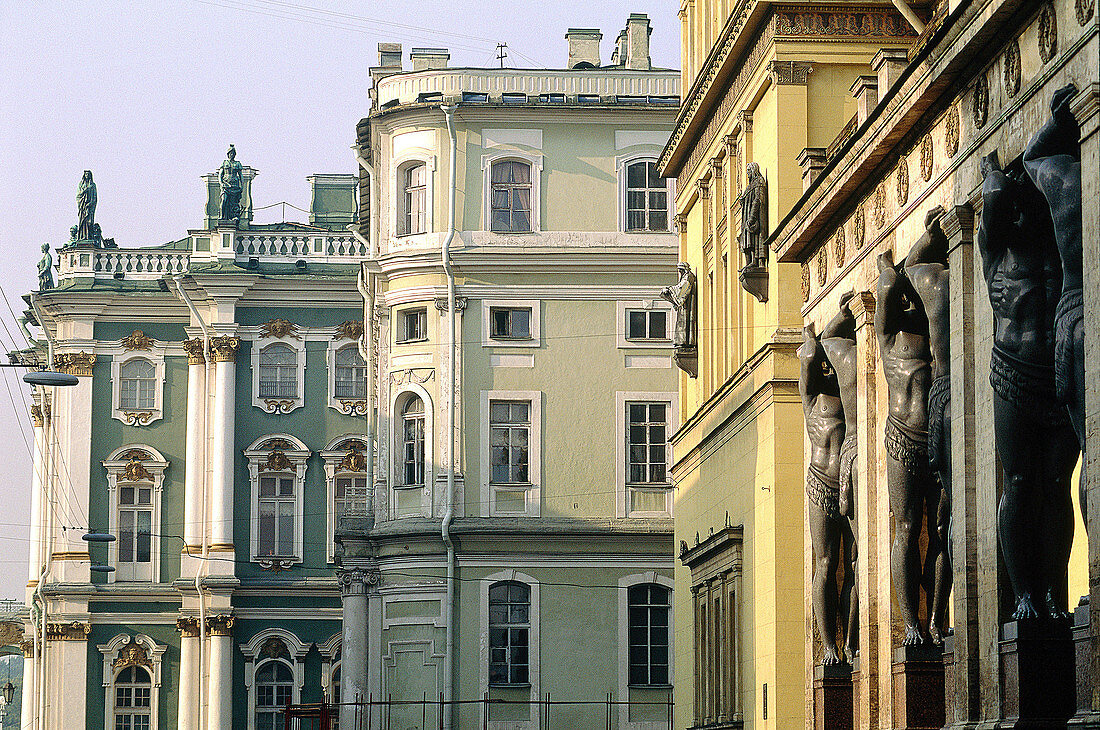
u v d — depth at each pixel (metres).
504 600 61.84
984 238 22.38
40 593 82.31
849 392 31.81
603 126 64.19
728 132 43.97
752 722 39.66
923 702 28.02
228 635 81.38
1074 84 20.77
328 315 84.19
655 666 61.81
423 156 63.81
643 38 69.00
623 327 63.44
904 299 28.42
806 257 35.84
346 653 63.12
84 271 84.62
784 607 37.09
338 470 83.31
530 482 62.62
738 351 42.75
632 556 62.31
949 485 26.19
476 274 63.31
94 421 83.88
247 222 92.38
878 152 29.09
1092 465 19.41
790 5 38.66
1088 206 19.59
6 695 132.75
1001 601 23.05
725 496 43.66
